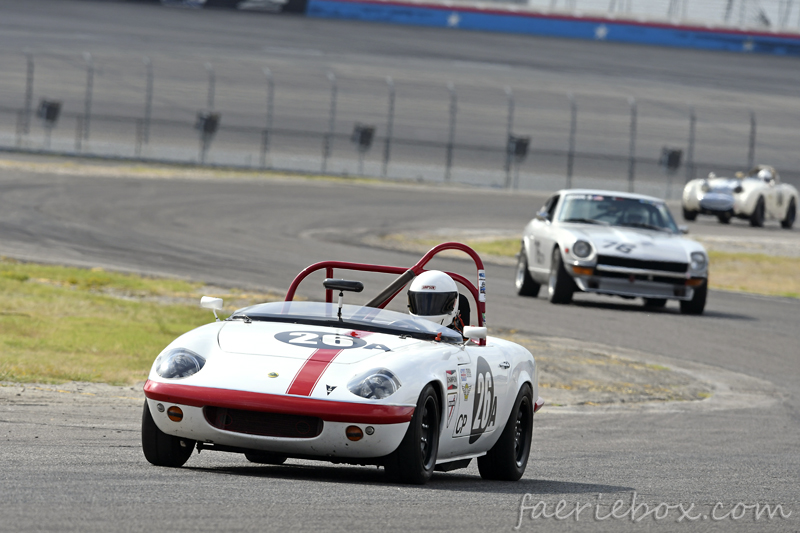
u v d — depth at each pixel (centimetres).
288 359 2134
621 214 7125
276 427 2044
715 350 5772
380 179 18225
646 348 5681
